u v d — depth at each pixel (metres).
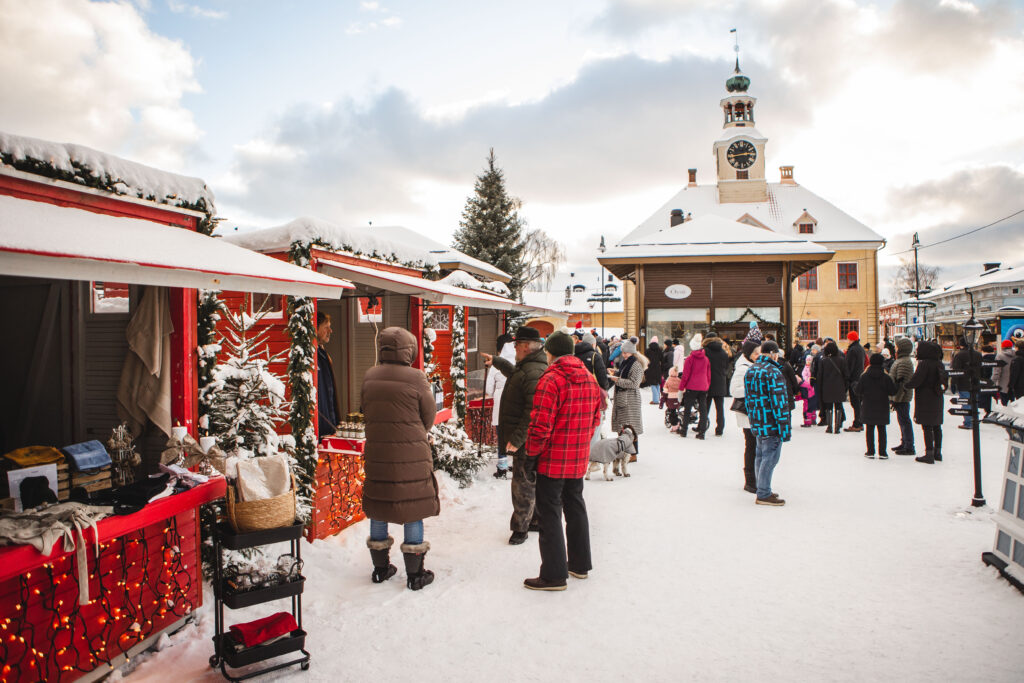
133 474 4.24
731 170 49.19
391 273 7.04
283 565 3.55
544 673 3.40
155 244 3.46
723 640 3.76
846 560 5.05
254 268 3.82
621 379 8.98
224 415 4.82
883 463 9.00
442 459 7.64
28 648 3.07
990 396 12.99
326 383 6.16
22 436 4.55
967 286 23.88
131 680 3.38
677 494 7.26
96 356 4.40
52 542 2.82
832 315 41.72
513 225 30.19
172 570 3.91
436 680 3.34
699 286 22.31
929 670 3.38
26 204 3.30
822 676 3.33
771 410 6.56
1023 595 4.31
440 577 4.80
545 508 4.54
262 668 3.40
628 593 4.47
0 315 4.70
